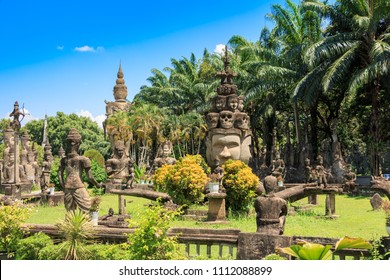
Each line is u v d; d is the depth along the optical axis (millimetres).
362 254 5961
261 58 29203
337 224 11359
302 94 25984
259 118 33094
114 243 7359
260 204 6961
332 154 24547
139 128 33938
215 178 12039
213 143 16000
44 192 17109
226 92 16500
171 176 12727
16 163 17781
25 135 29984
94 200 8773
